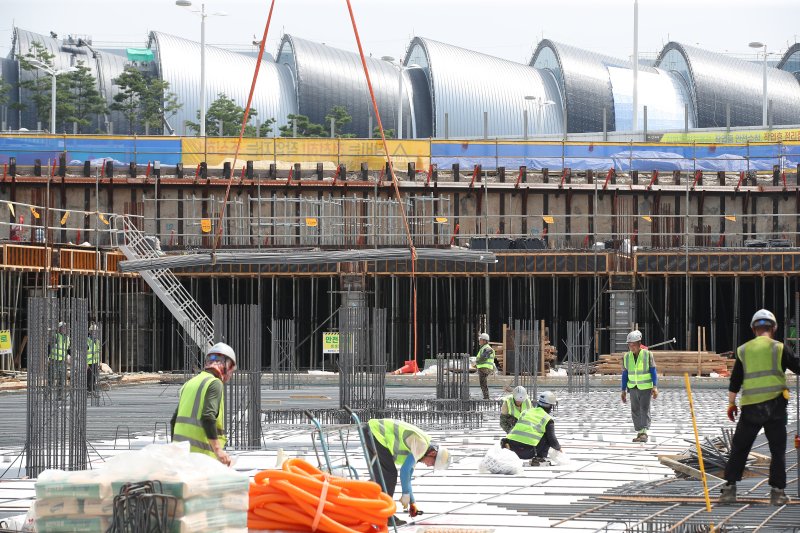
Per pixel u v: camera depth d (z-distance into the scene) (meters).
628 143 105.25
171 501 14.82
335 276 87.19
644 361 39.97
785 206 99.06
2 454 35.03
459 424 45.25
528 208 98.69
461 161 102.50
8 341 65.88
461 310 94.50
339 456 34.41
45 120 196.75
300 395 65.75
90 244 86.81
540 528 21.27
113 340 82.44
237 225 95.69
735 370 23.56
